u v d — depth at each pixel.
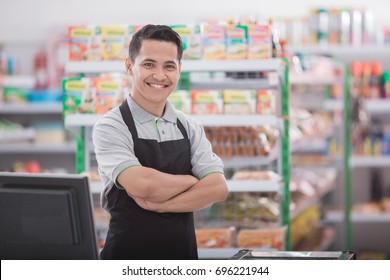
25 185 2.71
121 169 3.47
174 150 3.65
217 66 5.02
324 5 9.78
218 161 3.77
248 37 5.06
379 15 9.81
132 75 3.63
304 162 8.80
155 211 3.55
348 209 8.65
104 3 9.79
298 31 8.95
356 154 9.31
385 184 9.95
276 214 5.42
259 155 5.30
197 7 9.77
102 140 3.57
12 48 9.77
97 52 5.08
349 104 8.51
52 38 9.62
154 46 3.48
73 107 4.99
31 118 9.66
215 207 5.48
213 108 5.03
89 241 2.72
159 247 3.57
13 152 9.65
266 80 5.71
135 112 3.62
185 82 5.71
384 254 9.52
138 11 9.80
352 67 9.28
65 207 2.66
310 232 8.02
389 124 9.95
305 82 7.90
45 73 9.34
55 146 9.03
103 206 3.71
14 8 9.75
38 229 2.71
